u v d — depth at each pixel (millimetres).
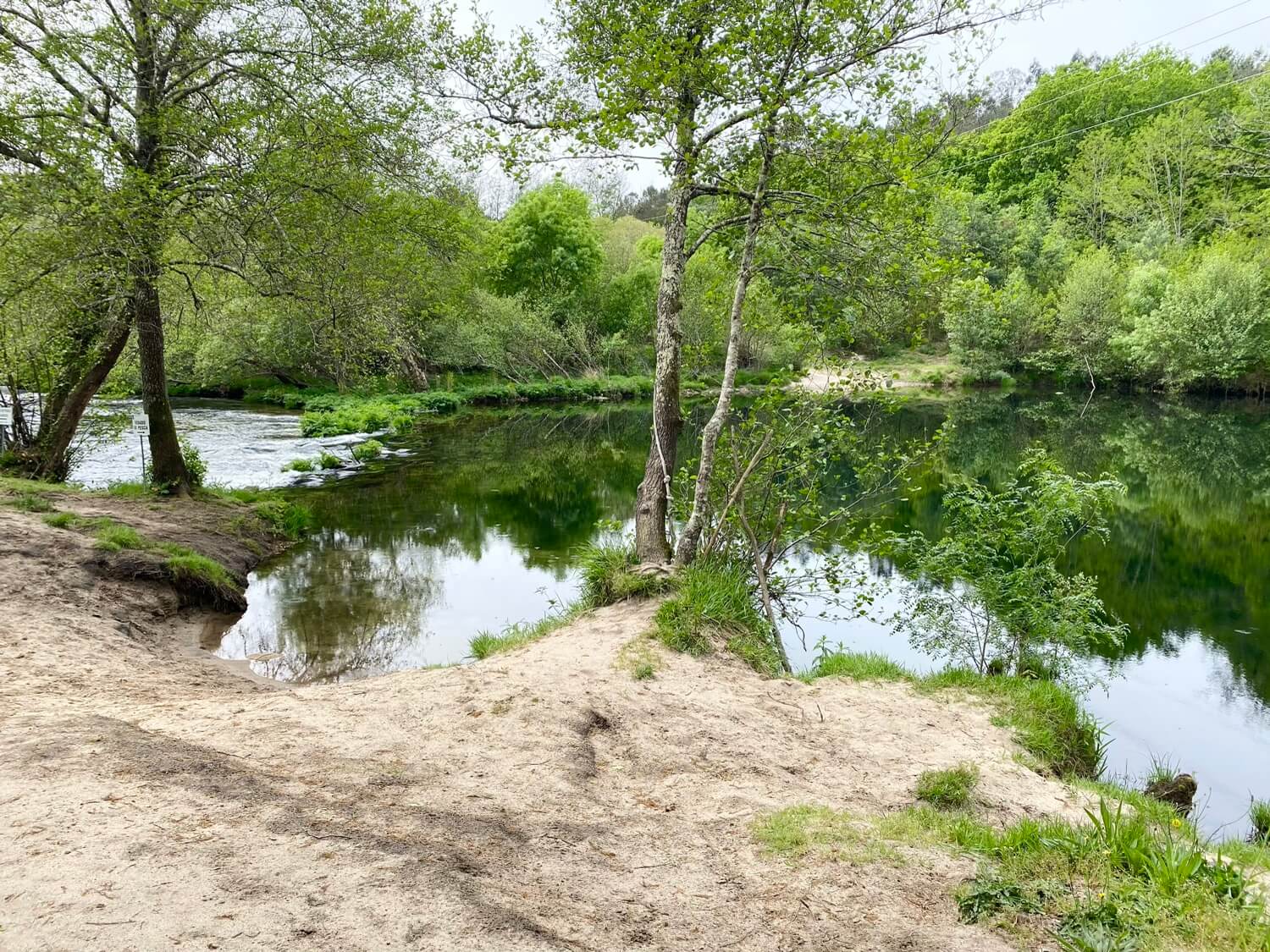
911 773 5062
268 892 2803
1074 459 23516
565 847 3580
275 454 23688
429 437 30031
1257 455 24203
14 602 7918
